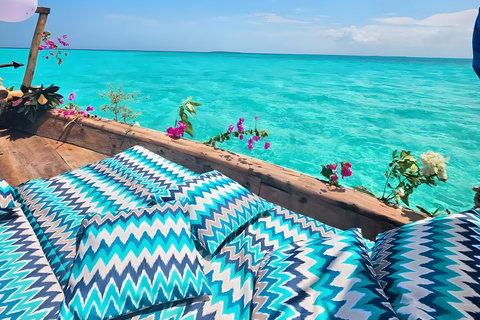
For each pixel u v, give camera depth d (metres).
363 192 2.59
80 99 12.48
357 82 21.62
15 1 3.19
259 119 10.35
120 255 1.43
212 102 12.95
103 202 1.96
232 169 2.79
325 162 6.84
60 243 1.63
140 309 1.37
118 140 3.55
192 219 1.80
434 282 1.11
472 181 5.97
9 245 1.65
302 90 16.84
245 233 1.90
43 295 1.37
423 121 10.52
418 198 5.30
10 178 3.08
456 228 1.37
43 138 3.98
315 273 1.28
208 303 1.46
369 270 1.28
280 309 1.15
